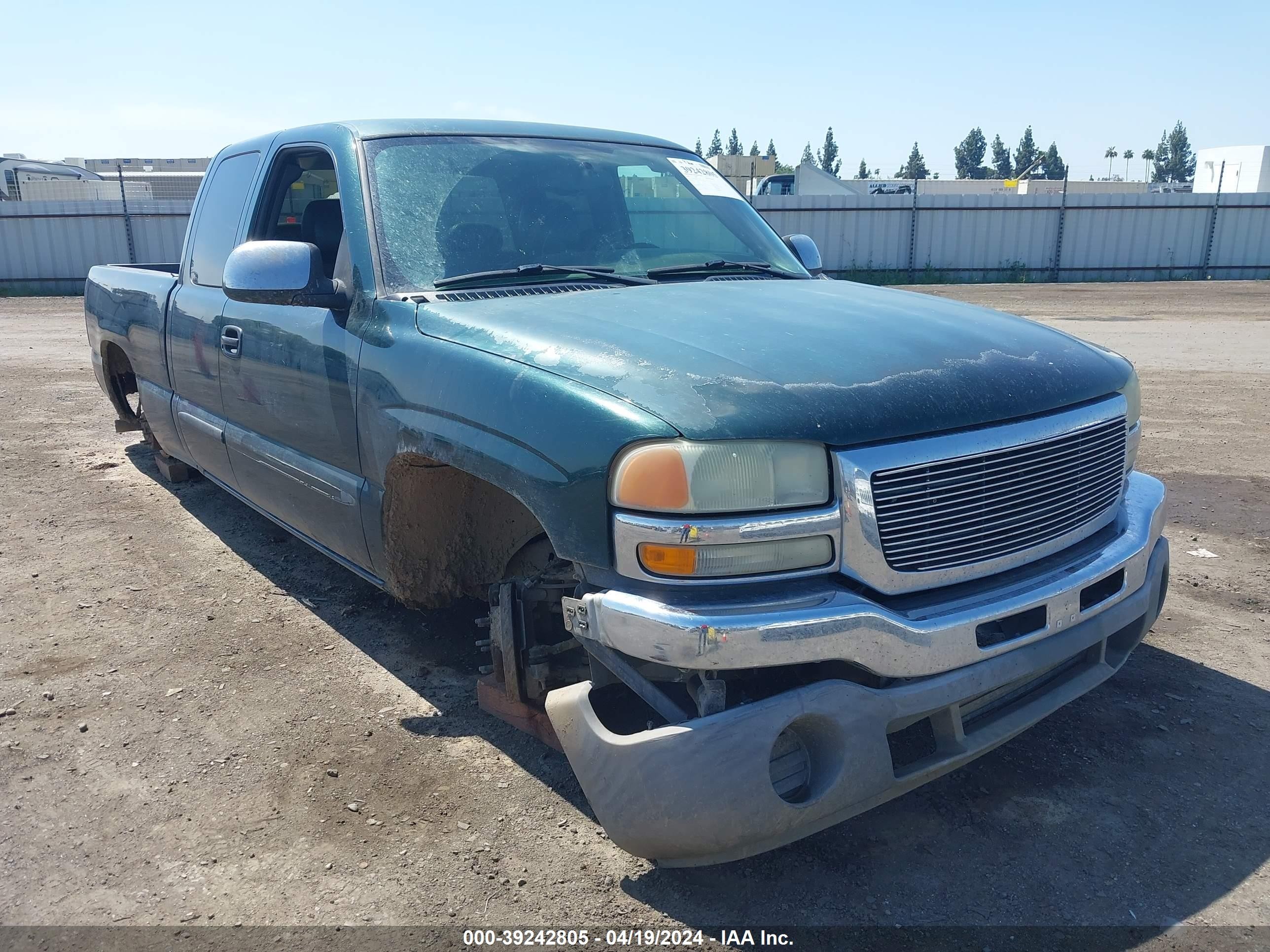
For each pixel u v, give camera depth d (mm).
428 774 2932
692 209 3906
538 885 2451
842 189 29094
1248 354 11688
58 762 2986
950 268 25547
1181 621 4035
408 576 3236
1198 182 44812
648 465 2166
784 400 2248
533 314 2797
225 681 3521
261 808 2760
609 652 2352
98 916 2338
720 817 2113
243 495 4465
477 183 3506
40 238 21688
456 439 2656
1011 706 2621
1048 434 2527
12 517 5422
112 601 4238
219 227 4445
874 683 2320
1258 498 5723
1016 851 2588
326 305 3217
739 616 2109
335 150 3561
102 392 9273
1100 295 21047
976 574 2428
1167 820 2715
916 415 2320
